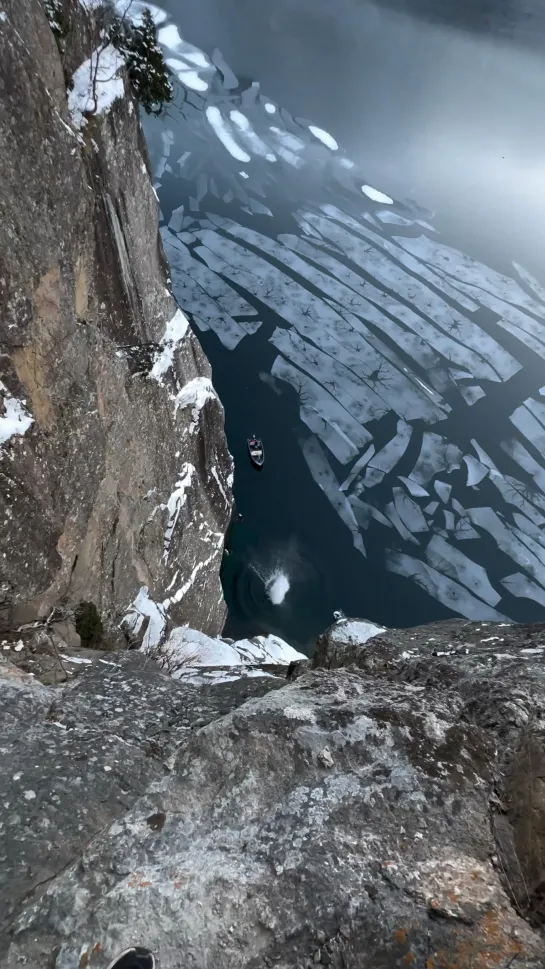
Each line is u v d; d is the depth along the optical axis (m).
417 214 66.56
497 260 59.94
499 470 39.38
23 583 6.51
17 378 6.27
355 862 2.40
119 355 9.80
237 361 44.19
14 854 2.81
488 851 2.46
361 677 3.75
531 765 2.71
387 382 44.38
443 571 33.69
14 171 5.98
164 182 61.16
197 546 15.17
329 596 31.67
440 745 2.91
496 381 45.78
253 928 2.19
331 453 39.22
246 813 2.66
